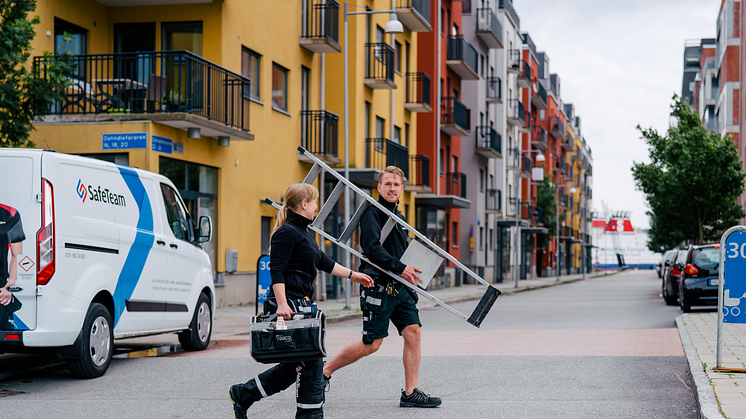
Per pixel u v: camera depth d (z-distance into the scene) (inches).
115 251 380.2
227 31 813.2
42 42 692.7
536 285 1851.6
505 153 2233.0
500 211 2044.8
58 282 336.8
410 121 1405.0
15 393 325.7
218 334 566.9
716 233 1409.9
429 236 1535.4
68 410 289.9
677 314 768.3
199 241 473.7
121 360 423.8
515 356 434.0
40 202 334.3
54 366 398.3
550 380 350.9
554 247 3171.8
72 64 506.6
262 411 285.7
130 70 761.0
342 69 1112.2
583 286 1872.5
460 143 1795.0
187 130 746.8
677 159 1395.2
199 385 344.5
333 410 285.6
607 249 3912.4
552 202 2778.1
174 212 454.9
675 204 1381.6
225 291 825.5
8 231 333.1
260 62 900.6
